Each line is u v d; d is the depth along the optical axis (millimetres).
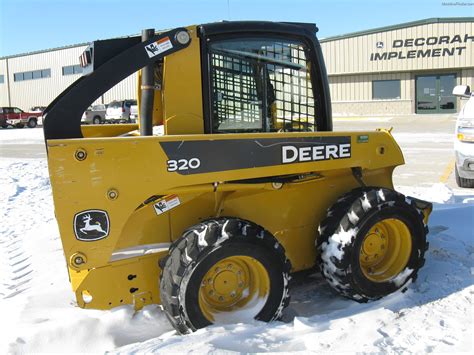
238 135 3316
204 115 3492
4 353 3268
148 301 3404
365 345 3051
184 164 3176
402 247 3873
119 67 3254
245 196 3652
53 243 5883
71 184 2951
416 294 3838
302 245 3932
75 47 42531
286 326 3283
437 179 9227
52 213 7645
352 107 30547
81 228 2998
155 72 3650
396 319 3434
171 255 3178
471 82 27734
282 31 3668
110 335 3471
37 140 23344
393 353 2959
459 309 3570
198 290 3088
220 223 3193
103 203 3021
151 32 3436
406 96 29219
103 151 2994
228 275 3291
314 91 3889
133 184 3070
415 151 13461
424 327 3305
